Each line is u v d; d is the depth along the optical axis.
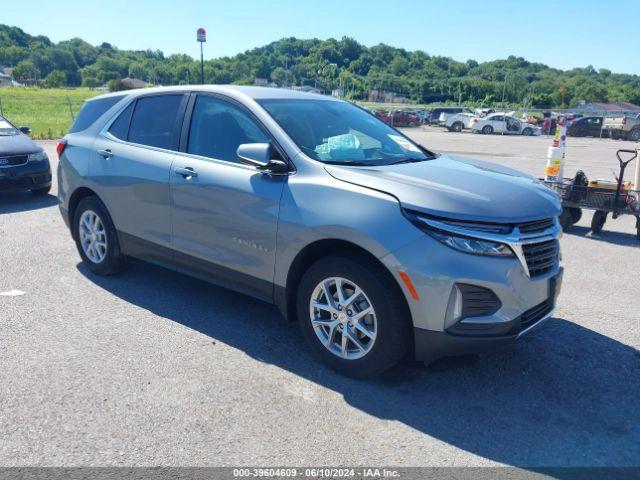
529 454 2.92
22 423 3.05
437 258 3.17
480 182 3.67
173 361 3.78
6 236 6.86
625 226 8.66
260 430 3.05
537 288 3.43
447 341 3.23
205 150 4.32
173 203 4.40
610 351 4.12
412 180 3.53
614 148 24.94
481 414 3.27
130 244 4.93
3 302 4.72
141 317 4.49
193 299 4.90
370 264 3.40
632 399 3.49
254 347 4.02
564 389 3.58
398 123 43.28
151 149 4.68
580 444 3.02
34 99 60.94
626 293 5.43
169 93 4.76
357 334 3.58
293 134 3.95
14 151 8.90
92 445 2.88
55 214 8.18
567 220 8.11
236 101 4.25
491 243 3.22
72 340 4.05
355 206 3.41
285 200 3.70
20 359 3.75
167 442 2.92
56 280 5.29
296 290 3.88
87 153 5.18
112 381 3.50
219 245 4.15
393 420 3.18
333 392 3.45
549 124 39.53
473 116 39.34
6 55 195.88
